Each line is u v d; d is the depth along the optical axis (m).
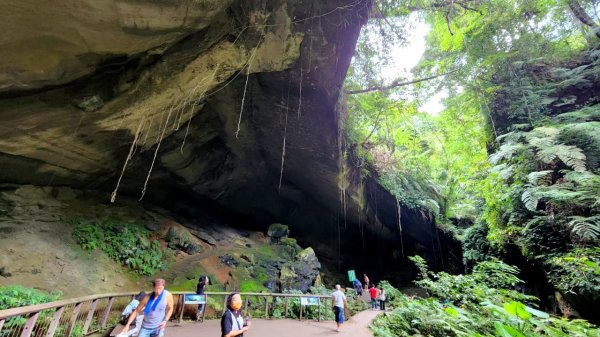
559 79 13.33
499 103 13.82
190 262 13.23
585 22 13.72
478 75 13.82
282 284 14.65
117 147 10.16
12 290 6.96
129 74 6.53
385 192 17.97
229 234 17.09
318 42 7.95
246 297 10.18
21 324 4.46
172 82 7.18
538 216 10.11
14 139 7.71
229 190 17.06
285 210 20.45
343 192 15.72
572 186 9.21
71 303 5.01
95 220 11.59
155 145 11.35
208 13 5.26
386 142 15.44
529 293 11.80
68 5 4.17
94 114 7.52
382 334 8.23
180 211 16.12
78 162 10.13
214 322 9.04
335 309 8.88
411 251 22.83
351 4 7.36
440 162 21.08
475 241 15.57
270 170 17.28
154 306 4.37
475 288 9.83
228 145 13.88
